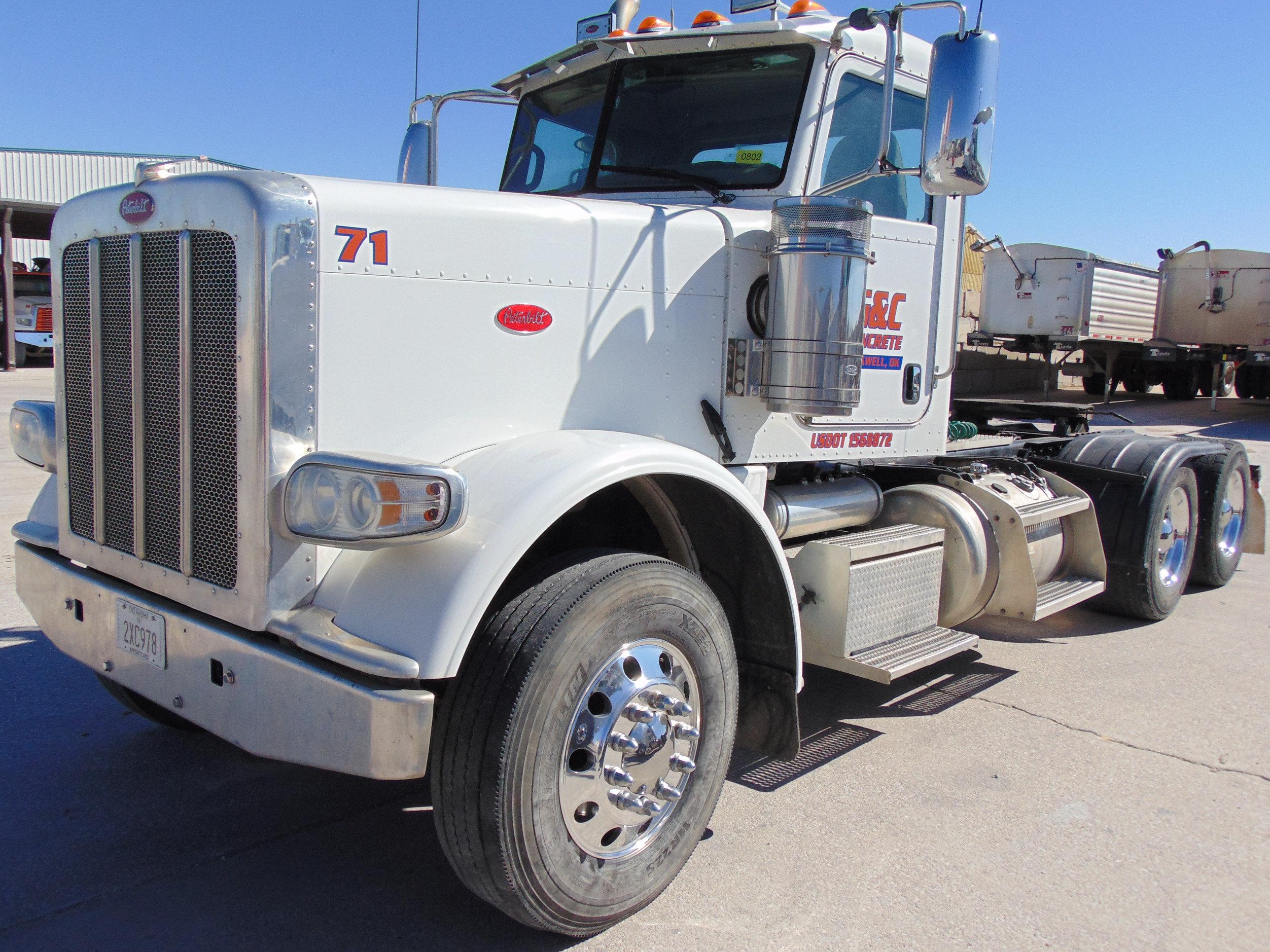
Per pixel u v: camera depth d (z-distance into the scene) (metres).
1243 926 2.56
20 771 3.31
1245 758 3.65
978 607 4.20
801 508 3.63
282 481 2.27
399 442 2.47
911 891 2.69
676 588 2.50
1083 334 17.95
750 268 3.23
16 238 27.67
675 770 2.51
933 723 3.95
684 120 3.66
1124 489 5.26
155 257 2.49
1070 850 2.93
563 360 2.78
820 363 3.08
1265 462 12.31
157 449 2.55
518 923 2.47
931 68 2.80
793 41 3.40
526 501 2.25
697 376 3.12
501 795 2.14
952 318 3.99
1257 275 20.09
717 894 2.66
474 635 2.26
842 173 3.56
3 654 4.38
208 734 3.66
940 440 4.08
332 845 2.88
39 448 3.19
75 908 2.53
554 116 4.14
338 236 2.34
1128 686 4.43
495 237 2.62
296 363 2.28
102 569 2.82
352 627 2.18
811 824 3.07
